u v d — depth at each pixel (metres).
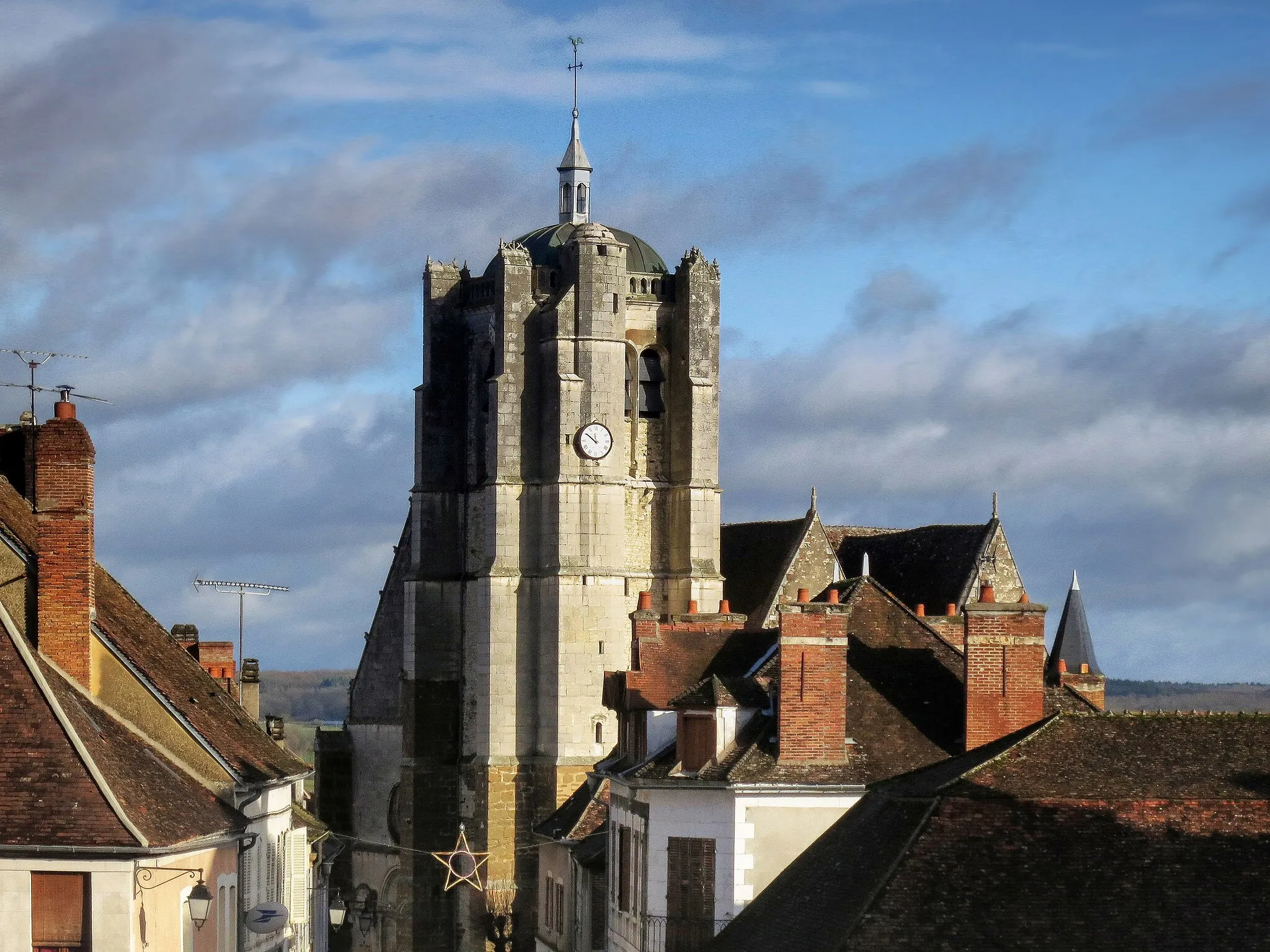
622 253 149.50
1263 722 55.44
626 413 150.25
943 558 147.00
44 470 62.09
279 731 101.56
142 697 63.62
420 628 153.00
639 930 67.94
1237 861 50.62
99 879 53.34
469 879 147.25
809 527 148.25
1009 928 49.50
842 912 51.19
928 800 53.06
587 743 146.50
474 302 154.25
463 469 155.00
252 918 61.72
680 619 86.56
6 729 55.19
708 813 63.34
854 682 66.12
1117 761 54.25
